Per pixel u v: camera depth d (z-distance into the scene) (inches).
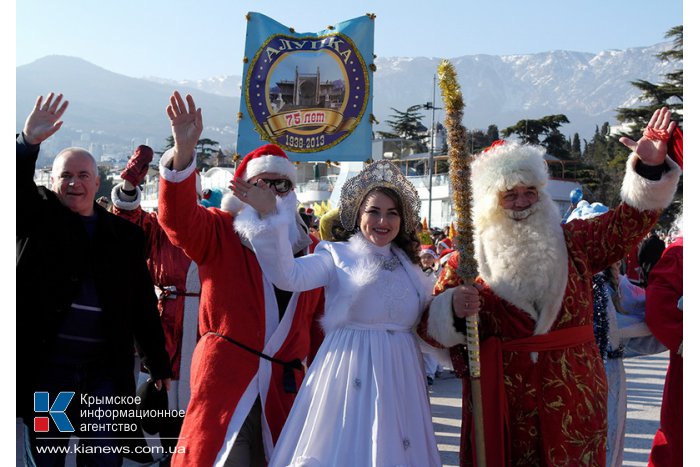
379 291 150.6
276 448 147.4
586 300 151.8
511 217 151.3
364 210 155.7
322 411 145.3
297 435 146.9
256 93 264.8
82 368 169.6
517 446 149.7
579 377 147.8
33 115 157.6
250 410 158.9
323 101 263.6
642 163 147.8
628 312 191.5
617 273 188.5
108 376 172.4
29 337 164.1
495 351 150.9
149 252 225.5
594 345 153.3
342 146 262.2
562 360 147.9
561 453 145.5
